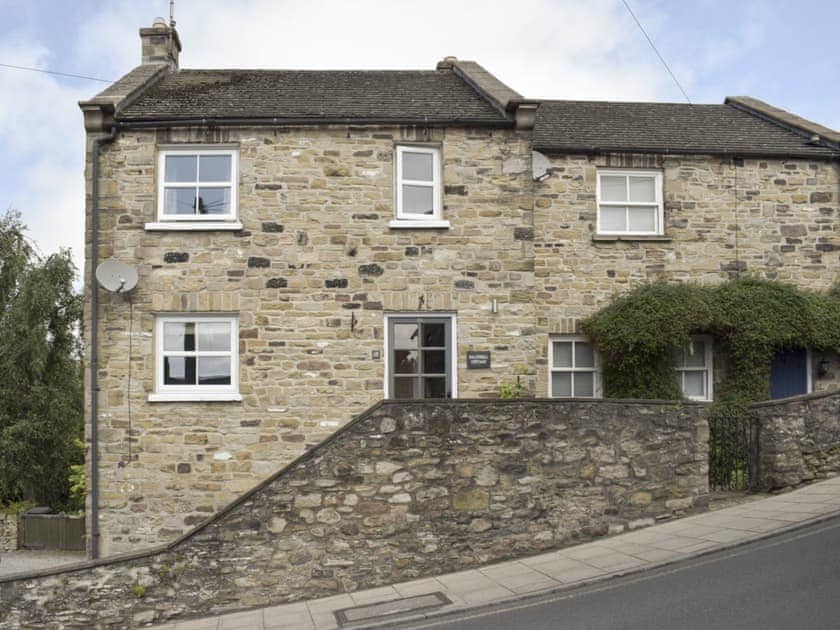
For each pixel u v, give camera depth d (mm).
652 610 6410
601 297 13281
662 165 13609
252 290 11742
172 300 11656
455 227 12070
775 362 13758
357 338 11805
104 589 8047
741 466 10641
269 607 8211
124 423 11445
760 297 13102
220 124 11836
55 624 7961
